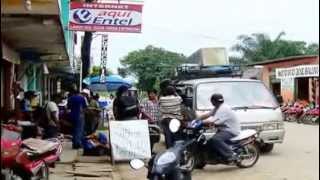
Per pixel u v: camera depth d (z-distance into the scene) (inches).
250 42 2332.7
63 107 705.0
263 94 573.6
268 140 546.3
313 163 493.4
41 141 317.7
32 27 412.2
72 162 486.6
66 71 1187.9
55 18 365.4
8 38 508.4
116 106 518.6
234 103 555.5
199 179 417.4
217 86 570.9
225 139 441.1
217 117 440.1
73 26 515.5
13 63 606.9
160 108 510.9
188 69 797.2
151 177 266.8
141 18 522.3
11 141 265.3
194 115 533.6
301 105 1220.5
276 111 557.0
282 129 556.7
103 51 1136.8
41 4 314.2
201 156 444.5
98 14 517.3
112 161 479.8
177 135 433.7
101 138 534.3
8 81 595.2
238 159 451.5
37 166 293.4
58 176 416.2
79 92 655.1
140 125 488.1
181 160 282.0
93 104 657.0
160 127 558.6
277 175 433.1
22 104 586.6
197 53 954.7
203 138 436.8
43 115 538.9
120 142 481.4
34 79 836.0
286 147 629.6
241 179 418.3
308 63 1697.8
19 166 275.3
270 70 1850.4
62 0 408.5
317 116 1108.5
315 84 1317.7
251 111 544.1
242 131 462.9
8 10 325.7
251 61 2278.5
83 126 592.1
